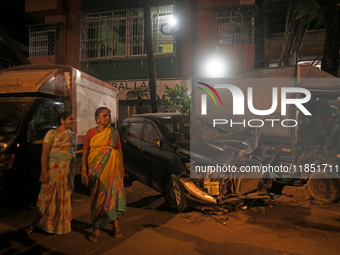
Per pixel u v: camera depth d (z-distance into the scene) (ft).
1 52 52.39
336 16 30.17
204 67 44.06
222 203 14.16
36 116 17.56
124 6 47.75
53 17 50.24
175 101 40.70
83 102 21.70
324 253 9.95
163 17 45.85
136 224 12.87
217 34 43.60
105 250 10.16
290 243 10.79
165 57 45.57
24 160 15.49
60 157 11.16
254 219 13.53
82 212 14.69
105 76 48.67
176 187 14.52
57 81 19.11
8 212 14.69
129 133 19.43
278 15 53.21
